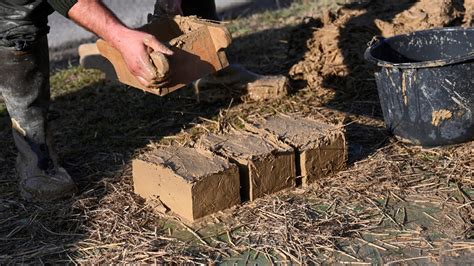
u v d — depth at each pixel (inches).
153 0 253.0
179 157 124.8
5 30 122.7
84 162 138.8
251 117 147.3
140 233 118.5
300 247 113.3
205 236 117.0
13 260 115.4
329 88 157.8
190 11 149.9
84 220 122.3
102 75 176.6
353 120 145.6
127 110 158.7
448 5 158.4
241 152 124.6
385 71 133.8
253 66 175.0
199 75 117.6
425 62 129.0
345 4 171.0
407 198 122.4
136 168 126.3
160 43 111.7
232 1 242.4
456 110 130.6
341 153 129.1
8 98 128.3
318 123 132.0
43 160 129.2
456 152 132.3
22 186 128.9
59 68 189.9
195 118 152.6
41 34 124.9
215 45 117.6
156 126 151.1
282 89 156.8
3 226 123.0
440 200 121.3
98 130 150.9
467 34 139.4
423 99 131.0
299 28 170.4
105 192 128.8
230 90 157.2
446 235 114.1
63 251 116.5
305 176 126.6
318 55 162.9
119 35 112.7
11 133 152.4
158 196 124.3
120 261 113.4
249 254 113.3
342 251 112.5
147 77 112.0
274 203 122.3
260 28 205.3
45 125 130.5
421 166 129.6
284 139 127.6
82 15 114.0
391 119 136.2
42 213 124.6
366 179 127.0
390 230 115.9
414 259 110.2
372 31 160.2
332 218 118.5
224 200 121.5
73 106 162.6
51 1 115.0
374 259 110.8
